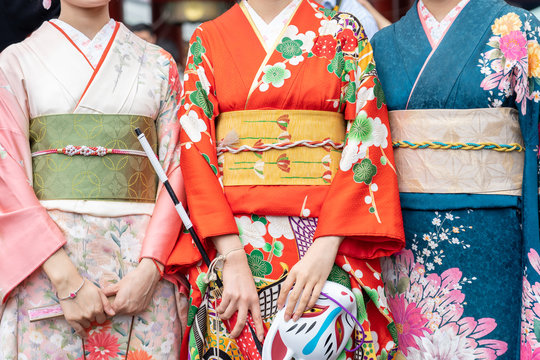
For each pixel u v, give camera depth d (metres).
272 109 2.25
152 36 4.81
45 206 2.31
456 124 2.31
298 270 2.15
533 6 4.58
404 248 2.41
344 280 2.26
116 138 2.35
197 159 2.27
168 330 2.42
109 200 2.33
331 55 2.30
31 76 2.36
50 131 2.33
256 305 2.20
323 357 2.12
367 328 2.24
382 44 2.54
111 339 2.34
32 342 2.28
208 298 2.32
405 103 2.40
